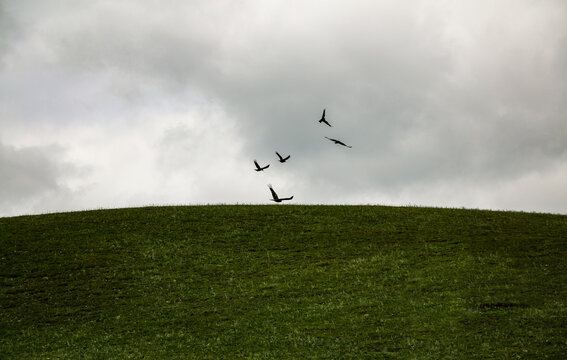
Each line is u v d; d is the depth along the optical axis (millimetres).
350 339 27141
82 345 28484
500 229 45531
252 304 33281
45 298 34906
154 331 29984
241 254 42156
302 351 26094
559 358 23281
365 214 51312
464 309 29656
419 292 33281
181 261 40688
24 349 28219
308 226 48219
